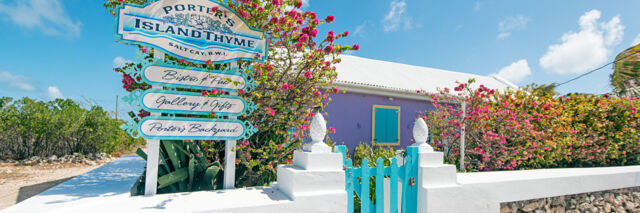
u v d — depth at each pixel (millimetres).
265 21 3811
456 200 3312
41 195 3156
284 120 4375
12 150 10742
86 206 2611
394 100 9734
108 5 3854
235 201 2664
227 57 3477
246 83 3514
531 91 6652
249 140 4277
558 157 6074
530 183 3773
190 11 3314
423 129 3469
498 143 5742
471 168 5863
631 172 4648
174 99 3127
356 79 8719
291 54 4488
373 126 9234
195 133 3211
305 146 3143
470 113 5695
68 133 10719
